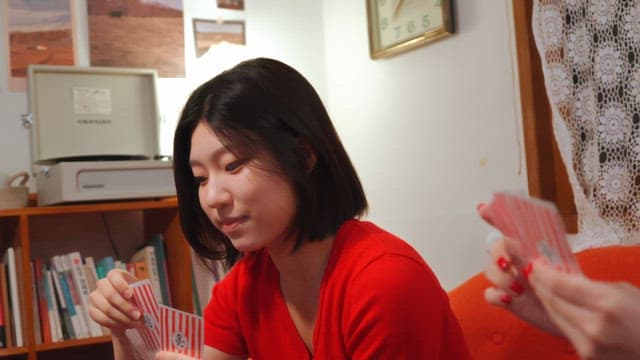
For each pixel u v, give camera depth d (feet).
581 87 5.29
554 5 5.32
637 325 1.67
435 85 7.63
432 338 2.89
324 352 3.08
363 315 2.88
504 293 2.32
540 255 2.01
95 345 7.82
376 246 3.02
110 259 7.36
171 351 3.20
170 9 8.73
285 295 3.33
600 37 5.10
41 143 7.25
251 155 2.81
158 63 8.61
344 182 3.12
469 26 7.09
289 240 3.10
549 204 1.91
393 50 8.13
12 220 7.00
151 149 7.70
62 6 8.11
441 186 7.59
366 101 8.87
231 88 2.88
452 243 7.43
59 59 8.07
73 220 8.07
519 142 6.47
